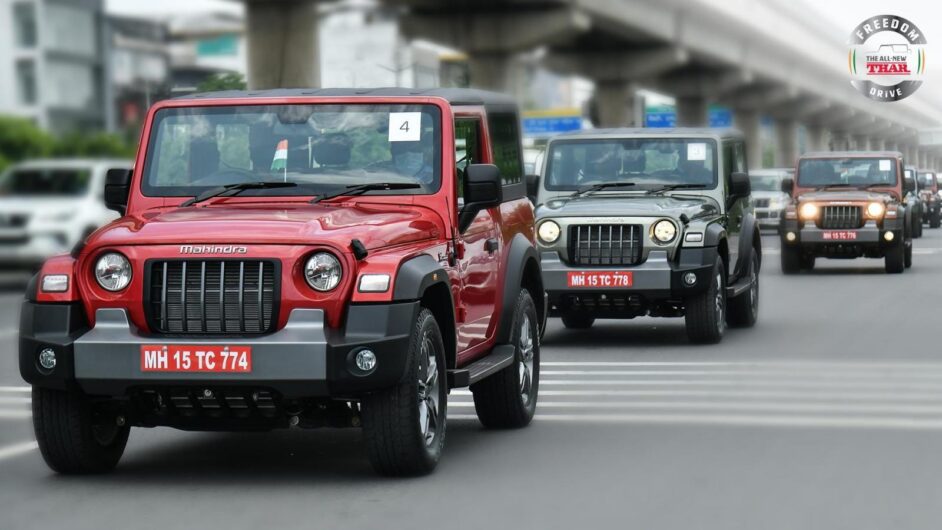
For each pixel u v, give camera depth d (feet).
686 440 63.36
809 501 50.06
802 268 203.62
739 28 542.98
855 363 93.15
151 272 52.26
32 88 581.12
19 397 80.89
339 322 51.72
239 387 51.67
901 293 156.87
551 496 51.24
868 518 47.24
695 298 104.37
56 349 52.26
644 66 505.66
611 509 48.88
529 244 69.41
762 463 57.52
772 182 312.29
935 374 87.04
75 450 54.65
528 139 480.64
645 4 447.42
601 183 112.47
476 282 61.87
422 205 59.11
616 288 103.45
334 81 391.86
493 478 54.70
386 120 60.23
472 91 66.33
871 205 188.03
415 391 53.31
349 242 52.03
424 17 403.75
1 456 60.75
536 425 68.54
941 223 361.71
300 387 51.16
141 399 53.83
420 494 51.72
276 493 52.19
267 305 51.80
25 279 187.32
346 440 64.49
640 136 113.60
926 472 55.42
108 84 620.08
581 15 398.83
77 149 347.36
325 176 59.57
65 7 595.06
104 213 173.37
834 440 63.05
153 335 52.24
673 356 98.63
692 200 108.99
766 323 123.44
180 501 50.96
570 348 105.50
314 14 312.29
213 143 60.44
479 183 59.41
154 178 60.29
